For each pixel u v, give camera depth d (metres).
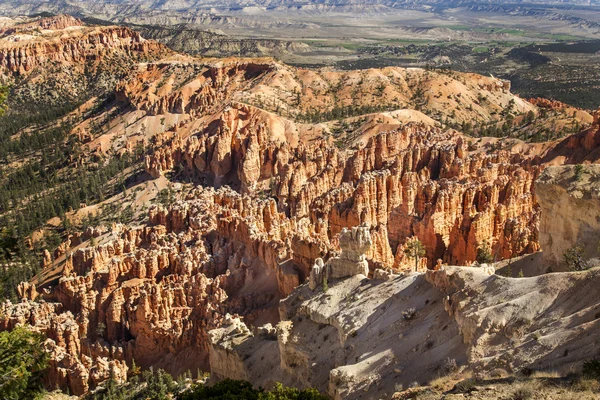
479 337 49.00
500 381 41.06
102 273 111.00
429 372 50.38
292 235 102.69
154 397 78.00
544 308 48.44
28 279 133.25
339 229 127.19
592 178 77.94
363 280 69.00
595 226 74.56
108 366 89.69
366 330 60.78
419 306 59.41
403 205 124.25
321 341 64.56
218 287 101.19
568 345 42.78
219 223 120.81
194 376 91.44
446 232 116.12
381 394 50.78
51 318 98.38
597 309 44.56
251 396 51.03
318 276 73.56
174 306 101.00
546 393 37.53
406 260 95.38
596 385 36.75
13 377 46.25
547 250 81.38
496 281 54.12
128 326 103.50
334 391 54.91
